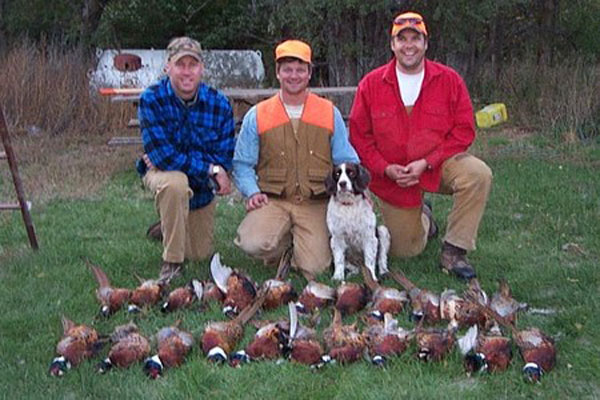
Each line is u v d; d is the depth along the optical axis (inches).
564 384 155.6
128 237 272.5
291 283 214.8
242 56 620.1
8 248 259.6
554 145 439.2
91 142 486.6
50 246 257.9
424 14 515.8
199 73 217.0
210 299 197.2
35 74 523.8
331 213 221.6
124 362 162.4
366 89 231.1
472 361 159.0
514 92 535.8
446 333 166.6
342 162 230.7
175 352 163.6
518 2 530.3
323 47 543.5
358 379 156.8
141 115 219.0
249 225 230.7
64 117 514.3
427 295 187.2
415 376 158.1
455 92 227.6
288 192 232.5
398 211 236.5
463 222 224.7
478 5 508.7
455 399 148.4
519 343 163.2
